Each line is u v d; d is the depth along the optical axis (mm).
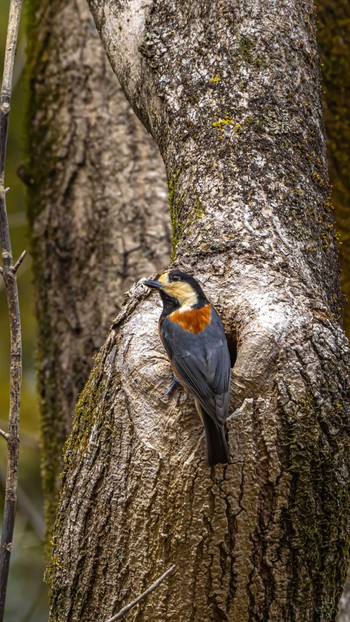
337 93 14430
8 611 15742
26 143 14875
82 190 14398
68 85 14547
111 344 7891
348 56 14391
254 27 9289
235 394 7262
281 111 9039
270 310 7539
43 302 14609
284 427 7203
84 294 14281
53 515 13992
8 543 6520
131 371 7566
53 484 14180
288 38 9344
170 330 7469
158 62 9516
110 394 7645
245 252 8156
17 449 6707
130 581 7449
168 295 7781
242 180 8648
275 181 8672
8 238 6898
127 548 7438
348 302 13758
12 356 6793
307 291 7895
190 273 8078
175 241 9008
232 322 7715
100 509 7574
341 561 7574
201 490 7180
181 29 9531
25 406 17375
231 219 8422
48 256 14539
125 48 9914
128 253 14148
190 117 9156
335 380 7379
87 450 7734
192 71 9312
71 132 14484
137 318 7910
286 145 8914
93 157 14391
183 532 7234
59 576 7871
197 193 8773
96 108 14438
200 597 7297
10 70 7113
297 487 7219
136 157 14359
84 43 14508
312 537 7324
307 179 8898
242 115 8977
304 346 7352
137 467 7367
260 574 7281
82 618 7742
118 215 14250
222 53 9250
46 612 15875
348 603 11969
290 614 7402
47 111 14664
